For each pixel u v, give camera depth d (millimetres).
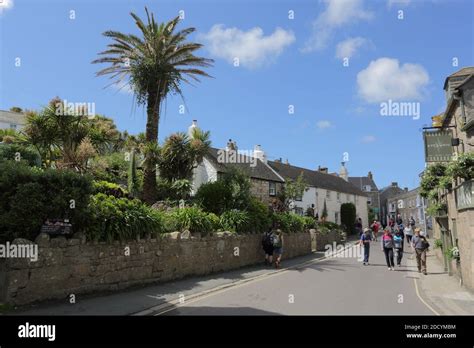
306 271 16953
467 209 11617
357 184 75500
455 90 16812
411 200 56562
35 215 9062
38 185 9172
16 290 8406
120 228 11008
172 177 19422
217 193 18766
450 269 15227
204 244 15000
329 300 10523
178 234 13570
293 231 24266
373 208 70938
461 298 10922
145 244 12055
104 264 10602
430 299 10883
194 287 12062
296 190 31656
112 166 21703
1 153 13492
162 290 11367
